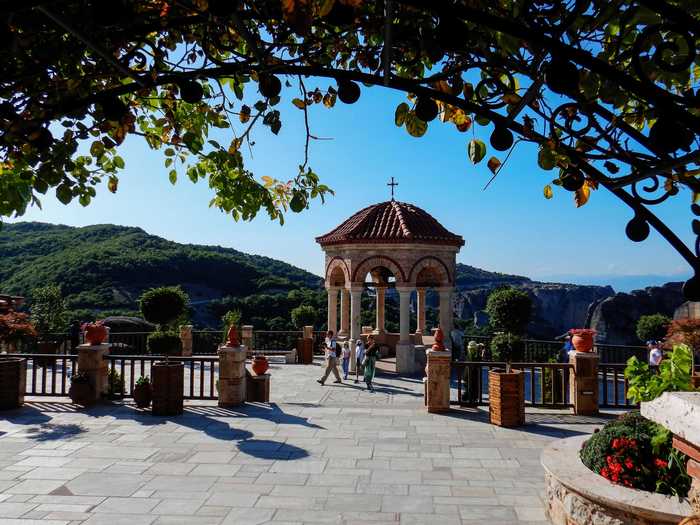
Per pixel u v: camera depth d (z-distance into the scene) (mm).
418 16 2162
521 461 7664
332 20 1632
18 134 2359
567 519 5305
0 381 10336
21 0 1432
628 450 5156
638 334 22578
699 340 14625
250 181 4383
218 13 1534
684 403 2740
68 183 3402
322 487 6625
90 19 1996
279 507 6020
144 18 2096
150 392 10641
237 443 8430
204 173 4523
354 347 16844
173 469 7230
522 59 2109
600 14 1855
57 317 23125
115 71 2609
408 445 8383
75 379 10773
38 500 6164
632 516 4672
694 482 2838
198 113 4227
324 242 18469
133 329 24281
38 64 2303
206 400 11641
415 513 5887
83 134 3277
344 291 19391
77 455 7785
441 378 10609
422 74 2795
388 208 19109
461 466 7434
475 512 5926
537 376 18484
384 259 16938
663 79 2133
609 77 1540
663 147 1571
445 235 17984
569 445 6250
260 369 11578
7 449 8039
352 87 2156
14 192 3160
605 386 10891
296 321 23297
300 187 4203
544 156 2293
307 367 18203
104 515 5770
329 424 9602
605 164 2186
